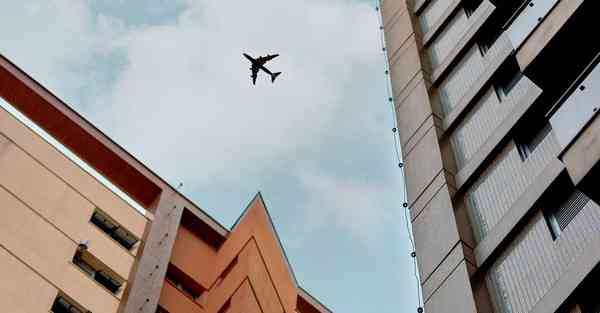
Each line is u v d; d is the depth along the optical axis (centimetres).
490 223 1877
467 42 2561
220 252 3675
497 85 2269
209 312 3256
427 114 2392
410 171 2244
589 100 1460
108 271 3073
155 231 3459
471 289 1695
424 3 3138
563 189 1727
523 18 1845
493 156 2023
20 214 2941
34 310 2662
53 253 2911
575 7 1648
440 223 1950
